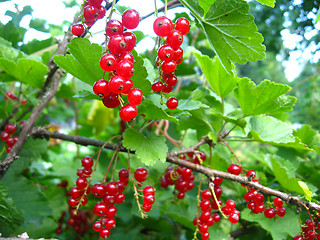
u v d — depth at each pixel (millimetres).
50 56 266
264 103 208
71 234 330
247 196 196
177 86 361
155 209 266
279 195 178
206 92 263
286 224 209
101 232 175
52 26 340
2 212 193
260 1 157
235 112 277
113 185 176
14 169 247
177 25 154
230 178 188
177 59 158
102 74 165
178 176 236
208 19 155
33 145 258
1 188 174
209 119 250
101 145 200
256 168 265
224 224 348
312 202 186
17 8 270
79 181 181
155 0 151
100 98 179
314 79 519
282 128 219
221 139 219
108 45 139
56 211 316
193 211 260
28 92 315
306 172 263
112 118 401
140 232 352
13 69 229
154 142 182
